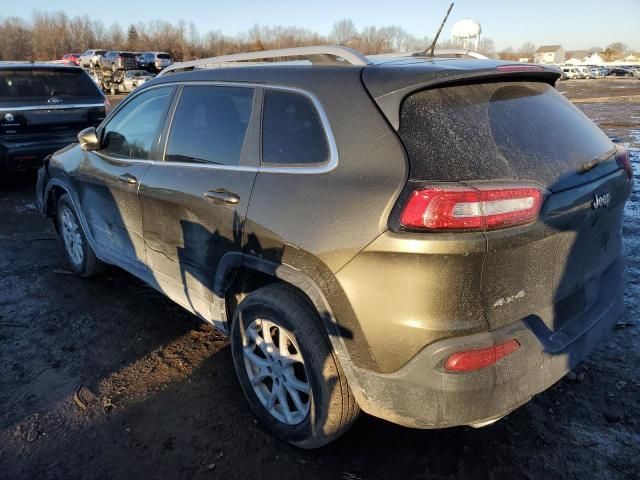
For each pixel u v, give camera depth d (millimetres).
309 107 2447
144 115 3564
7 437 2746
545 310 2262
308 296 2389
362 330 2166
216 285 2885
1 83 7270
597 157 2494
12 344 3645
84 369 3348
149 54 39438
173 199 3070
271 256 2484
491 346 2039
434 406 2082
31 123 7469
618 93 32344
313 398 2414
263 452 2633
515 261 2070
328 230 2221
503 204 1993
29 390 3135
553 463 2514
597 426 2752
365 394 2256
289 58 3107
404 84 2189
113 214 3799
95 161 3980
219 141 2893
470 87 2328
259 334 2719
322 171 2332
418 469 2502
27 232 6055
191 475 2498
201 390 3127
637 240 5508
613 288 2705
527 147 2232
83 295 4402
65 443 2705
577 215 2266
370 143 2188
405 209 2010
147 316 4035
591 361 3318
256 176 2605
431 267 1974
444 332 2012
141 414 2922
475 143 2127
